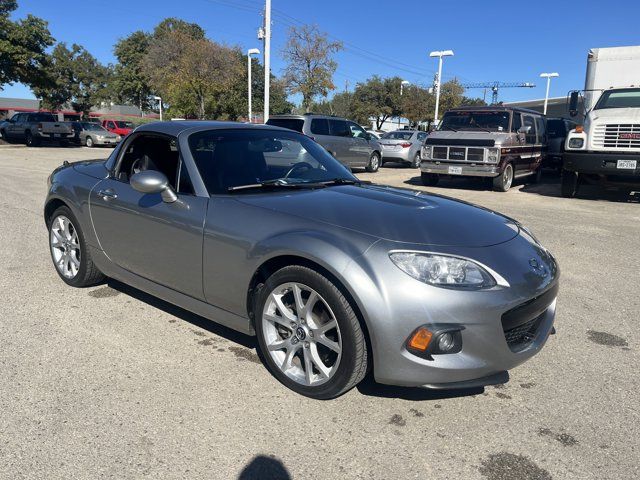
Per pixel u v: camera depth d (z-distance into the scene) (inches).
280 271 115.0
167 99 1592.0
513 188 519.8
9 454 94.6
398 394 118.3
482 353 103.9
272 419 107.3
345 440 101.1
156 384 119.8
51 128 1113.4
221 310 130.6
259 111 2130.9
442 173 491.2
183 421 105.8
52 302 169.0
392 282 101.7
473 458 96.7
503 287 106.0
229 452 96.7
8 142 1214.3
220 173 138.7
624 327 160.6
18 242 245.8
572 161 402.6
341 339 106.9
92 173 171.5
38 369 125.3
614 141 385.7
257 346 140.8
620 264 231.5
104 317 157.9
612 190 496.1
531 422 108.7
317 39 1218.0
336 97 2169.0
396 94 1883.6
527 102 1690.5
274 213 120.6
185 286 136.6
